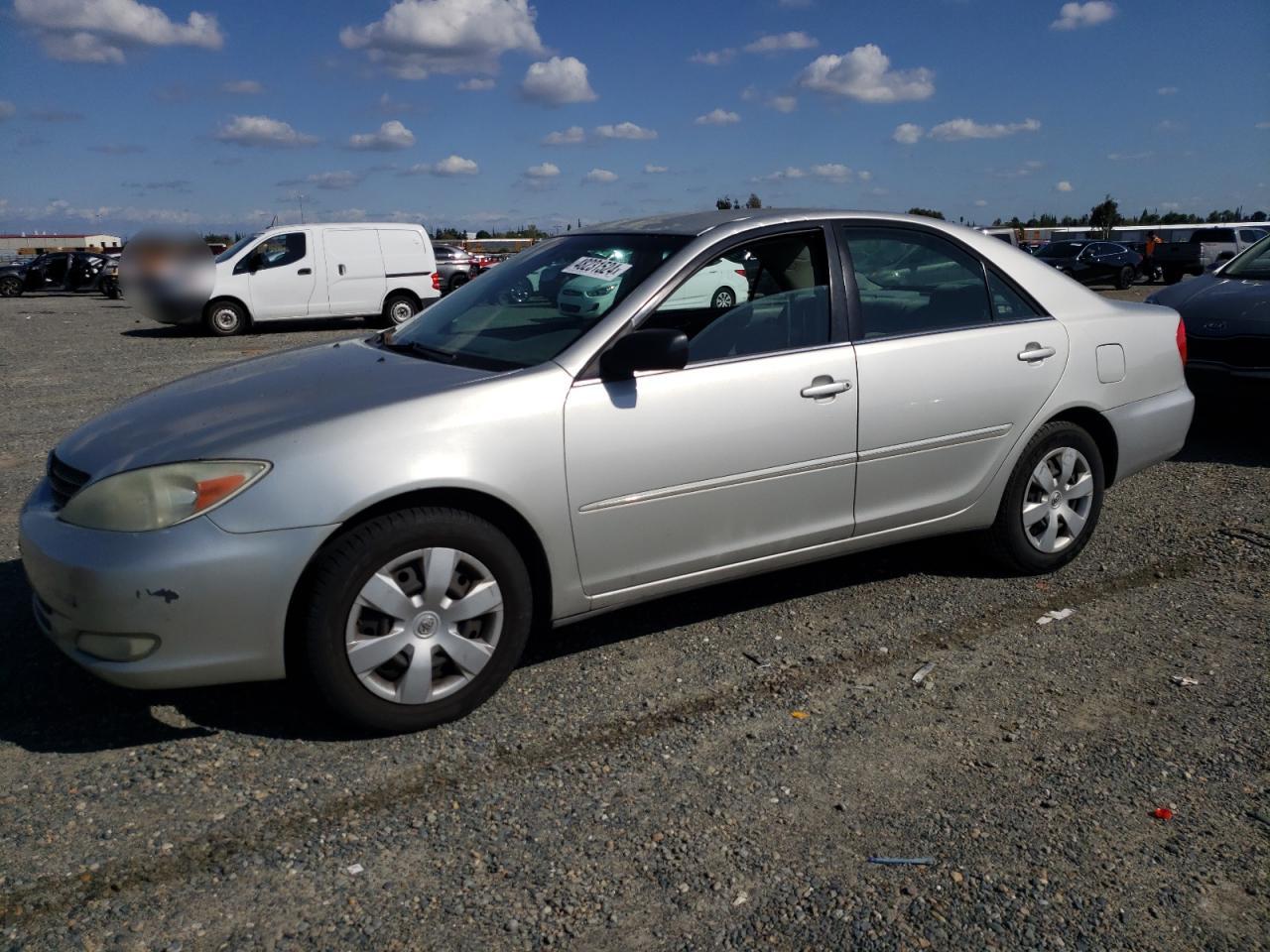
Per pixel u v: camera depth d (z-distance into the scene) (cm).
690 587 375
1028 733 330
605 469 341
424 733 326
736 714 341
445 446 314
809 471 385
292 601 305
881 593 448
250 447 302
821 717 340
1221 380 680
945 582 460
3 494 601
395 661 317
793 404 376
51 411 896
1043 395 441
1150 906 248
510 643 335
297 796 290
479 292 424
